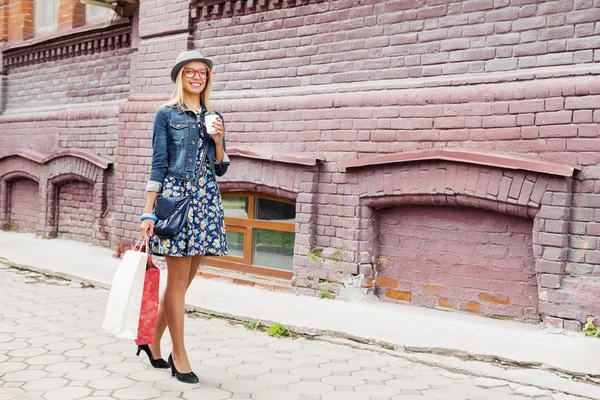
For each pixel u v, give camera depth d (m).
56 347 4.63
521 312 5.42
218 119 3.86
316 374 4.21
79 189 10.30
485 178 5.37
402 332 5.07
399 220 6.16
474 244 5.68
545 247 5.11
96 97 10.23
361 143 6.29
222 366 4.31
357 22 6.47
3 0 12.15
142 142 8.33
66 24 10.74
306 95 6.80
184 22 7.93
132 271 3.53
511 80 5.44
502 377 4.20
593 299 4.91
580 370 4.15
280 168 6.77
